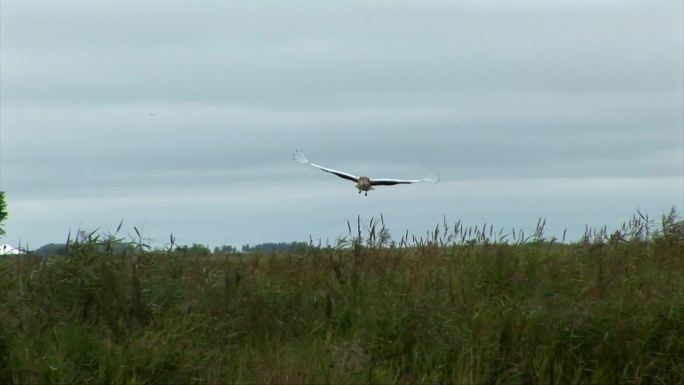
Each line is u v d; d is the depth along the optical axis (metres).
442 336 12.67
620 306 13.12
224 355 12.31
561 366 12.32
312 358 12.19
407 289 13.90
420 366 12.37
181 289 13.53
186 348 12.12
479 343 12.54
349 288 13.88
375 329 12.87
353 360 12.20
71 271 13.39
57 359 11.35
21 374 11.27
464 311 13.27
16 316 12.57
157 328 12.65
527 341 12.66
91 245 13.81
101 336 12.38
